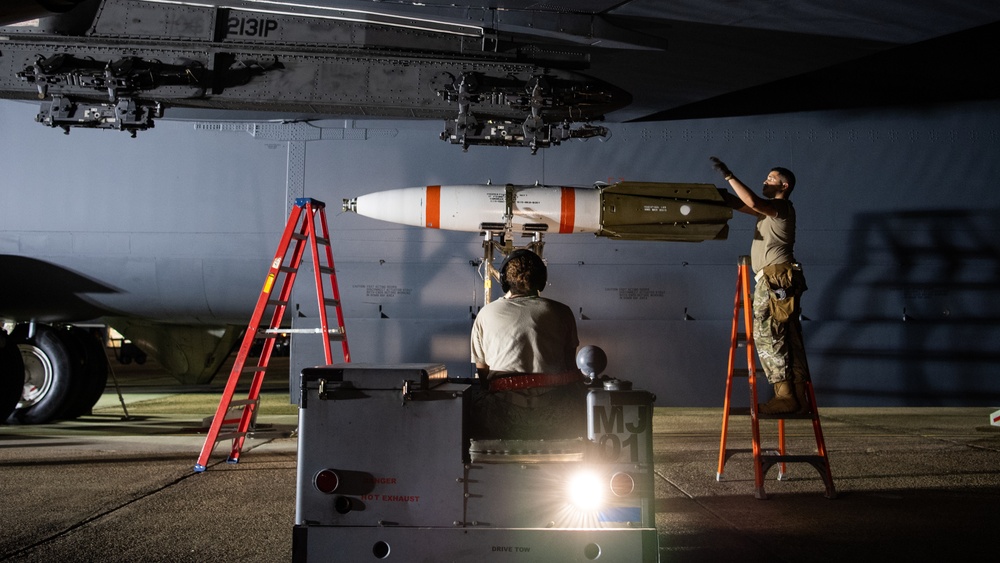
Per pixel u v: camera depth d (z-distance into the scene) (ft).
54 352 26.43
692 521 13.08
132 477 16.62
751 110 28.17
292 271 19.11
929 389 27.14
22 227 28.17
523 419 9.52
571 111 22.36
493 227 22.94
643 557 8.62
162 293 28.94
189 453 19.81
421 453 8.87
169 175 28.17
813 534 12.19
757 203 15.42
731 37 21.49
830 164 27.99
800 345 15.70
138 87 20.86
